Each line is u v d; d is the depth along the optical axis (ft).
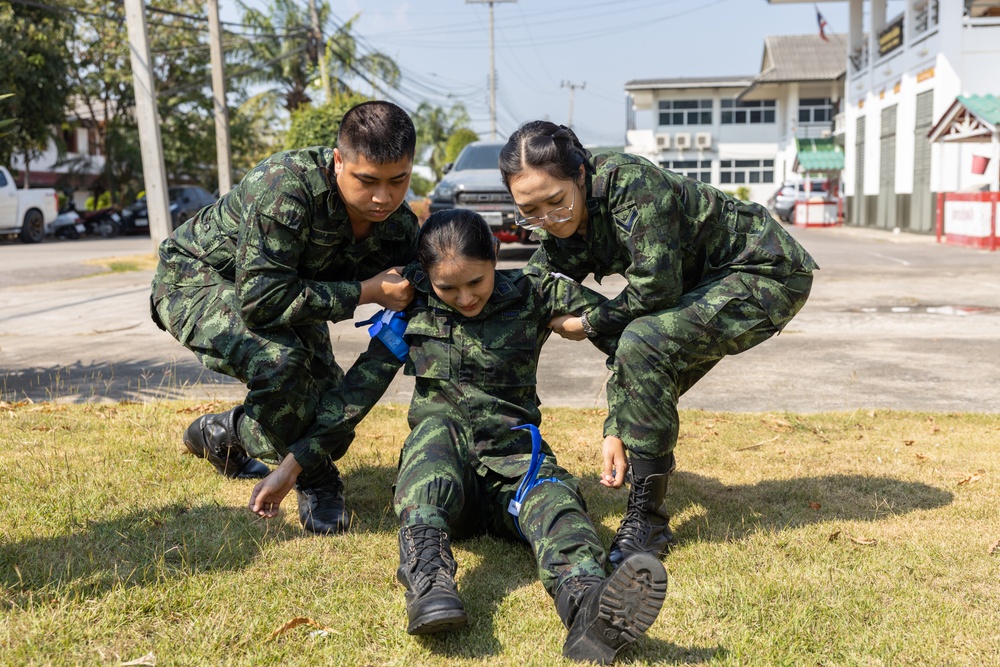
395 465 11.70
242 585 7.82
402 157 7.93
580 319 8.80
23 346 21.39
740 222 8.84
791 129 126.00
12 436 12.71
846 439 12.93
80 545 8.61
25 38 77.25
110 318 26.13
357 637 6.96
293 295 8.54
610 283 33.55
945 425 13.65
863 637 6.88
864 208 84.89
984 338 21.57
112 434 12.88
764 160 131.64
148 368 18.52
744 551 8.64
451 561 7.20
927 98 66.80
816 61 123.54
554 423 13.94
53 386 16.75
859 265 40.63
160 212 44.65
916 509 9.84
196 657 6.60
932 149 65.77
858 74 87.30
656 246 8.07
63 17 80.48
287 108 106.42
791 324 24.21
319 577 8.07
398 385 17.25
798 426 13.62
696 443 12.70
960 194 53.31
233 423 10.57
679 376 8.84
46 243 67.36
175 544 8.73
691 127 132.36
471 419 8.58
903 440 12.77
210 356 9.24
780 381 17.19
